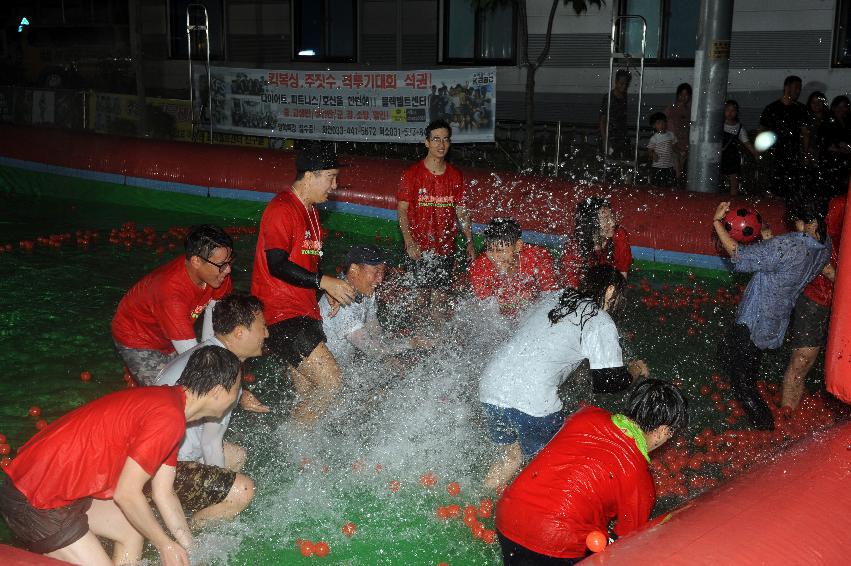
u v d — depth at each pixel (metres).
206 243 4.82
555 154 15.50
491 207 10.27
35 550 3.67
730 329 5.67
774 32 14.61
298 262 5.48
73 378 6.34
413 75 13.44
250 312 4.54
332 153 5.49
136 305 5.08
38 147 13.57
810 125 12.25
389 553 4.34
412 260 7.14
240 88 14.46
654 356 7.00
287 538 4.45
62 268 9.31
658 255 9.52
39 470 3.58
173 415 3.61
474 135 13.34
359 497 4.84
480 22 17.03
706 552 2.63
